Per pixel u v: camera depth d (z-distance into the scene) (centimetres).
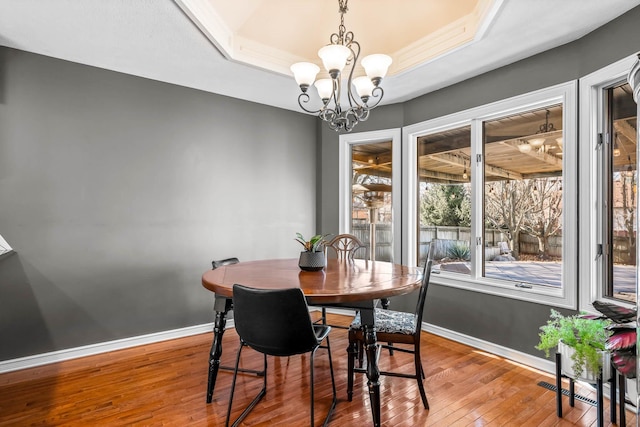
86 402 212
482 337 297
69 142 278
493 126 305
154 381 239
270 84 328
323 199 420
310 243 249
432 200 354
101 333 290
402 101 371
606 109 233
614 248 228
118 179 299
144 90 312
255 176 379
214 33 243
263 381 240
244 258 370
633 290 217
